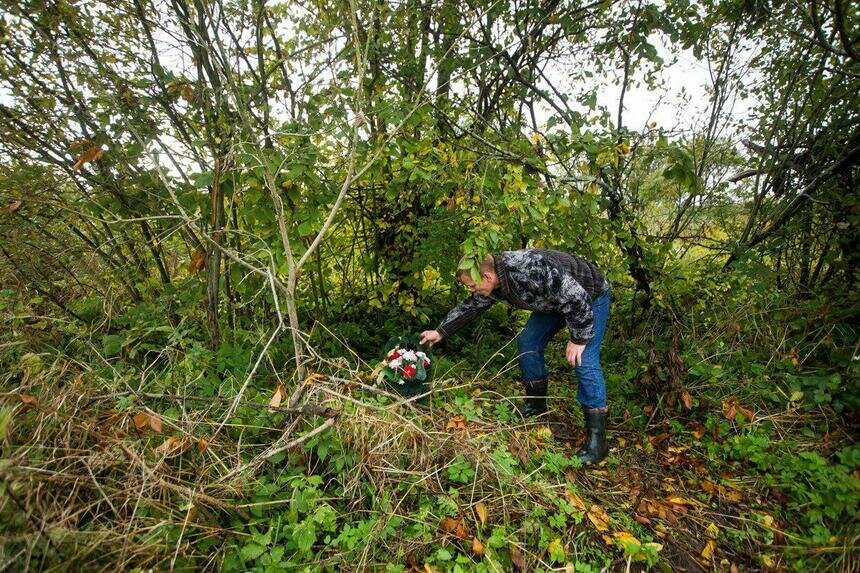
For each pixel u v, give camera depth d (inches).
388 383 106.7
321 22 128.3
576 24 147.3
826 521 86.2
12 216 109.3
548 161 121.6
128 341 105.0
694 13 132.7
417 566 72.7
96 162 110.2
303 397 95.6
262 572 67.2
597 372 107.3
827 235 154.2
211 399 90.6
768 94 172.1
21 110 108.6
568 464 98.8
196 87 108.7
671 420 119.2
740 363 135.5
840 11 115.0
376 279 173.5
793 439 108.3
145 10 111.7
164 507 69.3
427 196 136.6
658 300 145.9
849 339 127.0
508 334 177.0
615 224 134.5
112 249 125.6
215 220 104.1
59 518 61.2
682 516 91.4
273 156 101.9
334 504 82.6
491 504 85.8
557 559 75.6
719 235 197.0
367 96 127.8
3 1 97.6
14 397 73.1
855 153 140.1
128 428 78.5
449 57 136.9
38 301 109.5
